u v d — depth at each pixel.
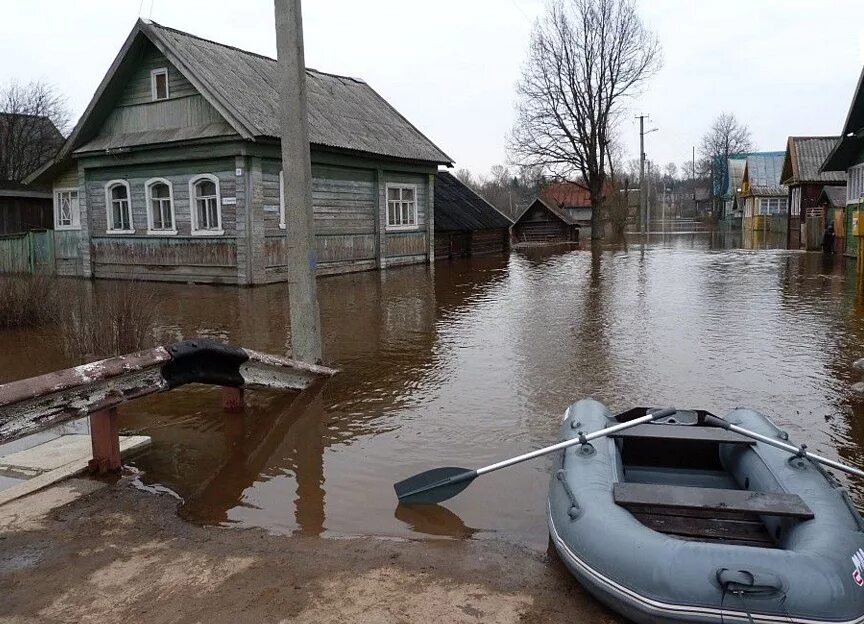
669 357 8.01
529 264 22.23
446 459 5.07
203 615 3.07
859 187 20.95
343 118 18.95
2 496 4.39
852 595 2.69
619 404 6.25
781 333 9.31
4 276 11.47
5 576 3.44
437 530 3.97
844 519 3.10
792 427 5.57
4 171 36.31
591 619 3.04
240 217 15.11
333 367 7.92
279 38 7.15
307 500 4.40
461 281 16.86
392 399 6.62
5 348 8.80
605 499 3.32
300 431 5.75
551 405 6.30
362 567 3.50
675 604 2.74
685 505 3.18
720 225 60.66
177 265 16.47
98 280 17.53
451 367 7.83
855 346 8.42
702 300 12.57
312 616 3.05
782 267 18.92
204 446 5.43
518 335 9.61
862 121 19.39
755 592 2.66
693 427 4.17
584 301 12.86
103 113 16.89
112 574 3.45
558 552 3.34
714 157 73.56
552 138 40.12
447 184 28.84
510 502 4.33
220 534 3.91
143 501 4.38
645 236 45.41
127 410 6.37
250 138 14.34
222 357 5.71
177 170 16.16
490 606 3.14
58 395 4.23
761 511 3.10
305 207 7.39
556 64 38.78
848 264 19.45
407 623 3.00
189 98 15.66
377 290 15.05
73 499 4.40
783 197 48.78
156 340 9.23
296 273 7.49
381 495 4.47
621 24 38.09
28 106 39.66
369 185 19.27
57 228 19.98
